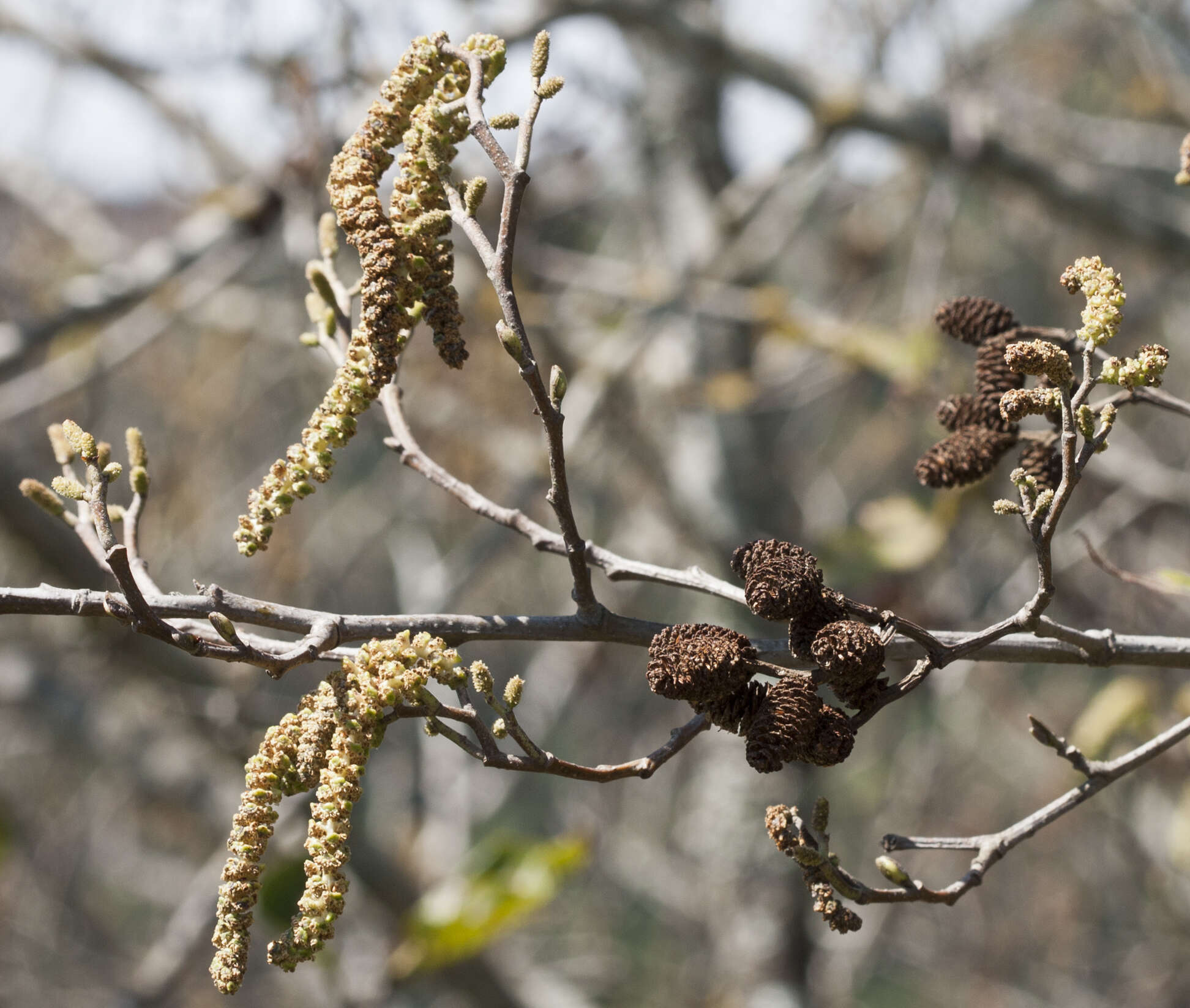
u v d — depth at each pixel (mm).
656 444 7262
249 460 8219
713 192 7168
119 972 8734
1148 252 5270
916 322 5297
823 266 8047
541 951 8648
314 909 1288
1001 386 1883
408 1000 6461
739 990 6770
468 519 7613
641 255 8312
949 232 7055
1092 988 8883
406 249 1512
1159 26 6062
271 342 7262
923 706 7383
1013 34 7641
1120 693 3695
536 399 1459
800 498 7754
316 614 1581
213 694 5156
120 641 5070
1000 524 5336
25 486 1748
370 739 1358
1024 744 8086
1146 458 5992
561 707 7523
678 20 5207
